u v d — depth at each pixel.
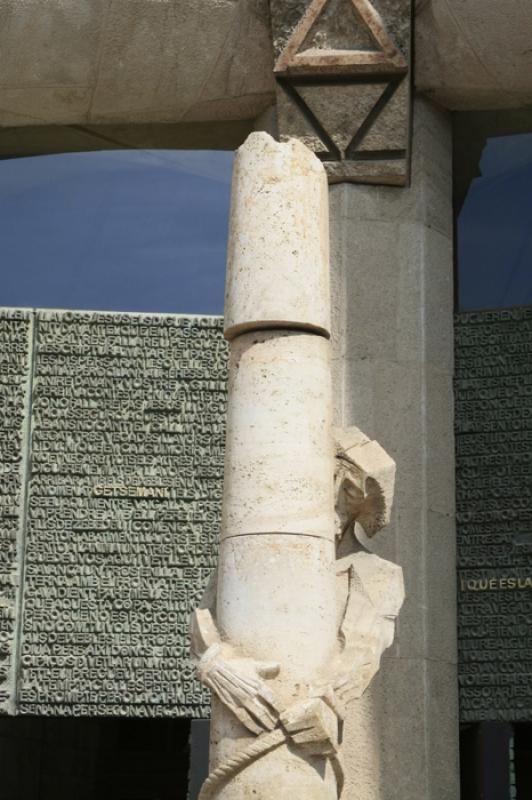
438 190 15.79
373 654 10.42
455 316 15.65
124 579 15.24
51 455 15.50
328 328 10.89
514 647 14.73
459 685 14.76
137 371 15.73
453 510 15.09
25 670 15.04
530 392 15.25
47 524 15.34
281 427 10.48
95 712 14.98
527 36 15.09
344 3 15.33
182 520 15.38
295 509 10.35
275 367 10.58
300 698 10.04
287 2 15.32
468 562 14.99
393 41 15.28
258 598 10.22
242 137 16.56
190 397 15.71
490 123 16.25
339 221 15.43
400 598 10.82
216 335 15.88
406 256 15.44
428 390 15.17
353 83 15.41
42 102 16.17
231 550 10.39
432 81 15.62
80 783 19.88
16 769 18.11
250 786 9.93
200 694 14.98
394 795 14.04
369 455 10.92
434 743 14.35
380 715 14.16
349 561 10.93
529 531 14.94
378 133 15.40
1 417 15.60
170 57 15.73
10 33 15.69
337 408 14.95
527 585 14.82
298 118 15.50
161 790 20.11
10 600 15.18
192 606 15.18
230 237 11.02
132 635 15.13
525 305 15.56
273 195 10.85
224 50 15.68
